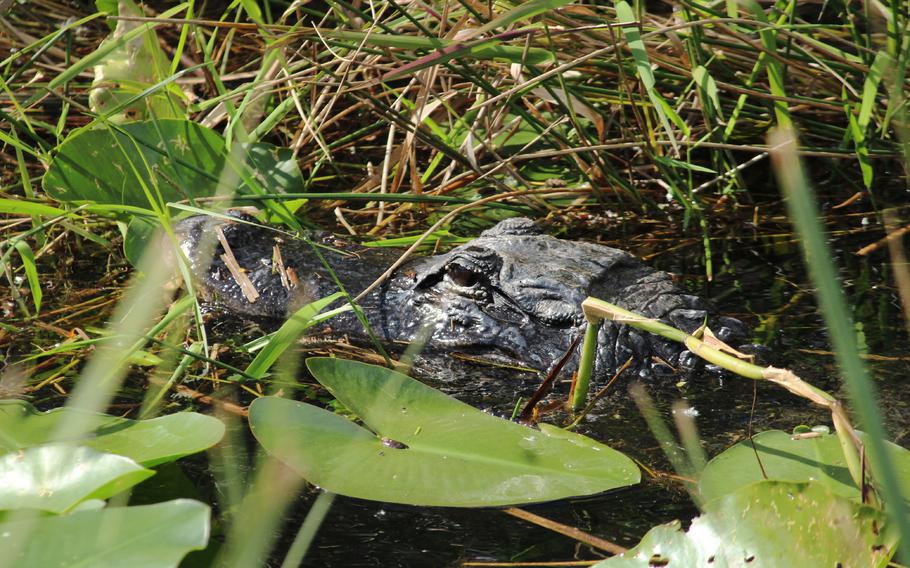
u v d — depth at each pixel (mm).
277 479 4465
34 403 5531
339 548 4047
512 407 5574
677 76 8789
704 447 4977
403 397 5168
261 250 7238
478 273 6414
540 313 6195
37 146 9805
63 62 10773
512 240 6840
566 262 6496
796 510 3676
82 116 10406
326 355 6297
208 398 5609
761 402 5496
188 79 10016
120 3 8641
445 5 8141
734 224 8633
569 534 4141
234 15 11172
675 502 4414
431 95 9070
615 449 4980
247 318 6832
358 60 8969
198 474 4645
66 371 6000
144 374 6000
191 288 6105
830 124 9312
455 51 7020
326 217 8977
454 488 4352
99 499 3773
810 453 4578
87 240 8414
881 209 8625
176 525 3277
